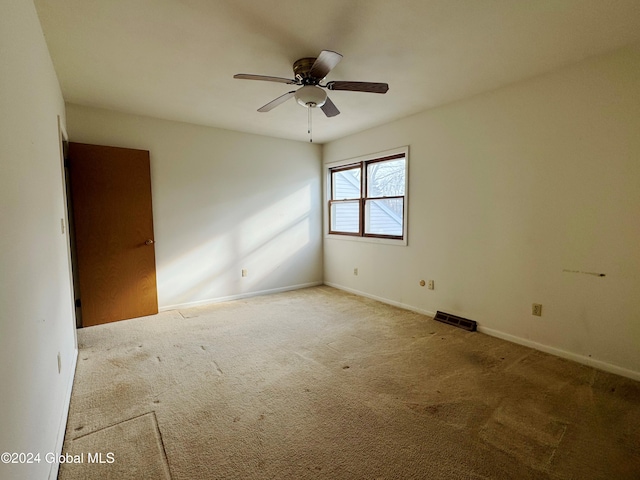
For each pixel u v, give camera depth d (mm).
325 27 2023
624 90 2307
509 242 3035
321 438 1746
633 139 2287
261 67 2564
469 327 3354
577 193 2580
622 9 1839
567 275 2672
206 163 4238
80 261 3420
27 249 1334
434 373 2447
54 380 1670
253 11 1855
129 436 1762
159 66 2529
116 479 1477
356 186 4852
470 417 1920
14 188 1200
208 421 1890
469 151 3295
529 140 2836
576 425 1847
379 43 2213
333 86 2428
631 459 1597
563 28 2037
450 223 3525
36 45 1790
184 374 2438
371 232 4648
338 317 3771
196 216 4203
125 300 3686
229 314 3889
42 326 1490
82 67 2523
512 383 2301
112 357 2729
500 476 1494
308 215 5277
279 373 2453
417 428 1825
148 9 1825
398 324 3525
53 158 2266
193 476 1493
